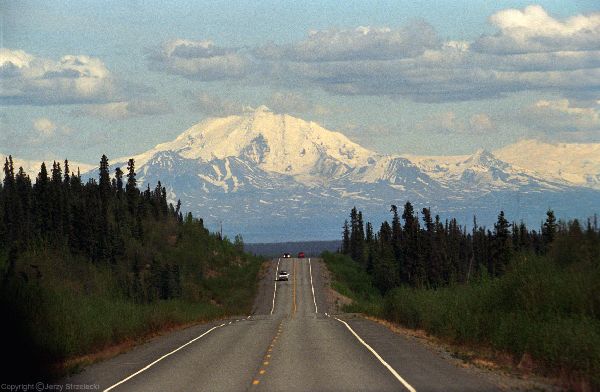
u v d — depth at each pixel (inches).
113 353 2267.5
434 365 1795.0
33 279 2501.2
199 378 1641.2
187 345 2492.6
